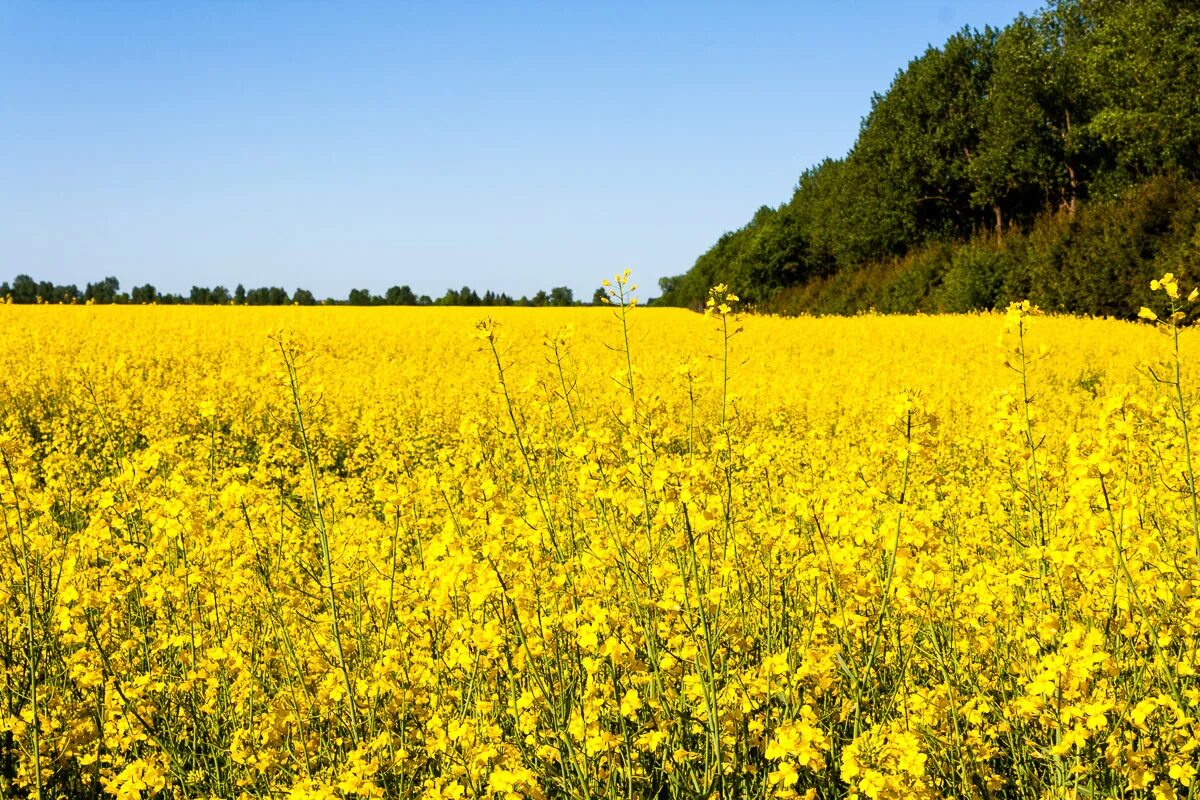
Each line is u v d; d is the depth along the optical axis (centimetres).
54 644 449
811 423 1356
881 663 431
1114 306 3531
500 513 401
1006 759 400
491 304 8031
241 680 432
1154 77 4181
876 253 5850
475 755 334
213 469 737
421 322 3466
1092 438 421
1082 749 339
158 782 351
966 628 436
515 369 1767
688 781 374
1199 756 359
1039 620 380
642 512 414
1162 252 3375
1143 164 4659
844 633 421
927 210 5656
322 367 1947
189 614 461
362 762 351
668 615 407
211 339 2497
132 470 458
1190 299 378
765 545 442
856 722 379
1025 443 464
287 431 1297
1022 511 585
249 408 1381
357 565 549
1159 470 472
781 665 353
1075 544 392
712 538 428
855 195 5919
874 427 1144
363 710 418
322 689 420
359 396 1517
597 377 1590
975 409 1299
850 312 5469
